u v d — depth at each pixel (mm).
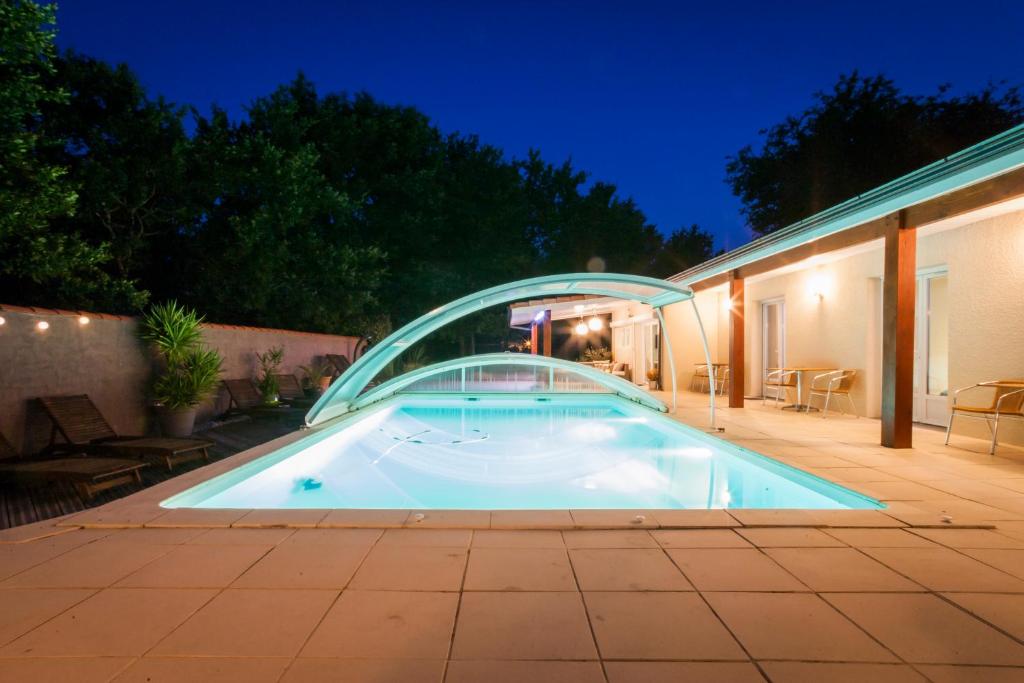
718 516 3613
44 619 2307
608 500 5133
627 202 32562
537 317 19906
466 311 8062
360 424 8828
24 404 5590
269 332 11258
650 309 14688
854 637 2195
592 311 19047
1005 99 17641
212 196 11008
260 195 12391
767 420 8250
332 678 1908
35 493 4570
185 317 7777
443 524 3453
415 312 21156
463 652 2078
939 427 7375
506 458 7055
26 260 6891
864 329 8469
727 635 2207
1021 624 2307
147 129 9492
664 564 2912
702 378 12641
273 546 3135
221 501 4660
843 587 2648
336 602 2469
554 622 2305
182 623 2277
